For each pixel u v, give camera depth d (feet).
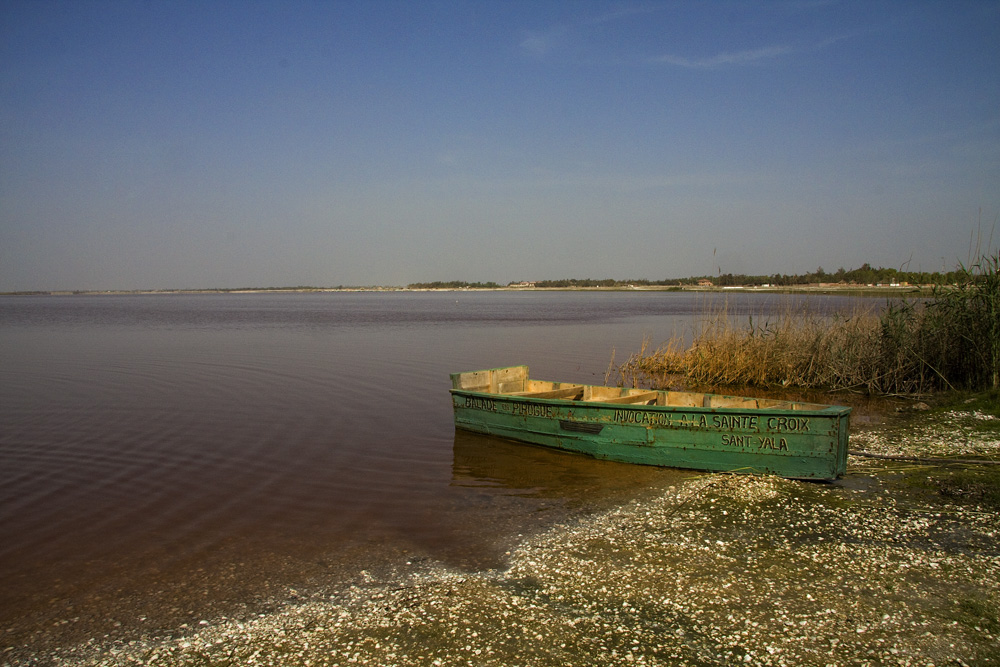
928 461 44.70
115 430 59.52
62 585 29.43
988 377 62.44
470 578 29.25
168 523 36.81
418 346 135.95
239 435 57.67
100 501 40.52
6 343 146.61
